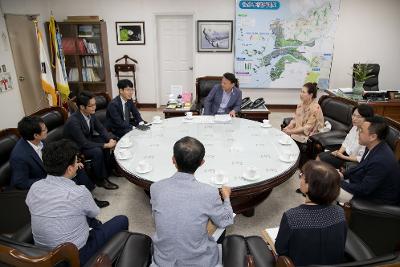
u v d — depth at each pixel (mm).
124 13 5762
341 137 3123
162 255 1314
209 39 5852
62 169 1487
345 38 5824
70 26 5535
